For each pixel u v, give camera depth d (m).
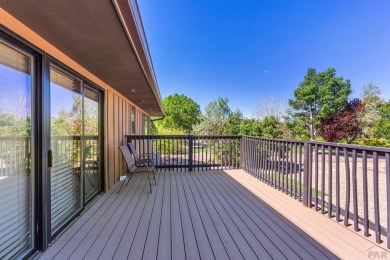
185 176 5.74
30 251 2.17
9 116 1.93
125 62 3.14
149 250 2.31
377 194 2.43
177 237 2.58
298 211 3.35
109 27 2.08
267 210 3.39
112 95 5.14
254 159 5.63
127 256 2.20
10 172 1.94
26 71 2.16
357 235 2.60
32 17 1.89
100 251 2.29
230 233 2.67
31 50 2.18
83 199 3.46
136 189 4.59
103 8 1.75
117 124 5.60
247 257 2.18
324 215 3.19
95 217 3.15
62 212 2.83
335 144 2.95
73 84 3.20
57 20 1.93
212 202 3.77
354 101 16.84
